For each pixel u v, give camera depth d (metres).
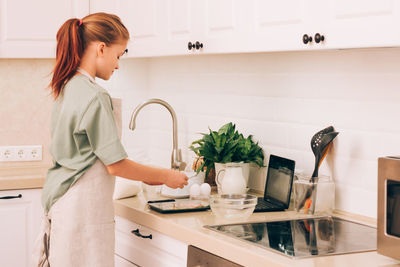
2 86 3.44
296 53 2.32
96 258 2.01
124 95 3.31
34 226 3.06
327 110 2.20
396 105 1.93
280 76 2.42
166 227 2.07
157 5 2.56
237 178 2.36
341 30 1.66
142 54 2.70
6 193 3.01
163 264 2.12
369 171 2.04
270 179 2.38
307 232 1.90
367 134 2.04
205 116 2.90
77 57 2.03
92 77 2.07
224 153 2.50
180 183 2.18
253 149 2.51
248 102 2.61
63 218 2.00
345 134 2.13
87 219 2.00
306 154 2.31
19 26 3.01
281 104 2.42
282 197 2.26
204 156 2.52
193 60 2.96
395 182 1.48
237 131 2.60
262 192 2.56
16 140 3.48
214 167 2.62
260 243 1.76
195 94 2.96
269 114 2.49
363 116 2.05
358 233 1.89
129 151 3.33
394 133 1.94
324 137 2.11
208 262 1.85
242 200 2.10
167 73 3.18
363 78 2.04
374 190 2.03
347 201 2.14
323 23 1.72
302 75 2.30
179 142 3.11
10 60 3.44
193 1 2.32
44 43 3.05
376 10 1.55
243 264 1.69
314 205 2.14
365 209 2.07
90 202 2.00
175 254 2.05
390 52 1.93
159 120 3.27
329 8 1.70
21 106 3.47
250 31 2.03
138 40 2.72
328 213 2.16
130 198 2.49
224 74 2.75
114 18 2.09
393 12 1.50
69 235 1.99
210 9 2.22
